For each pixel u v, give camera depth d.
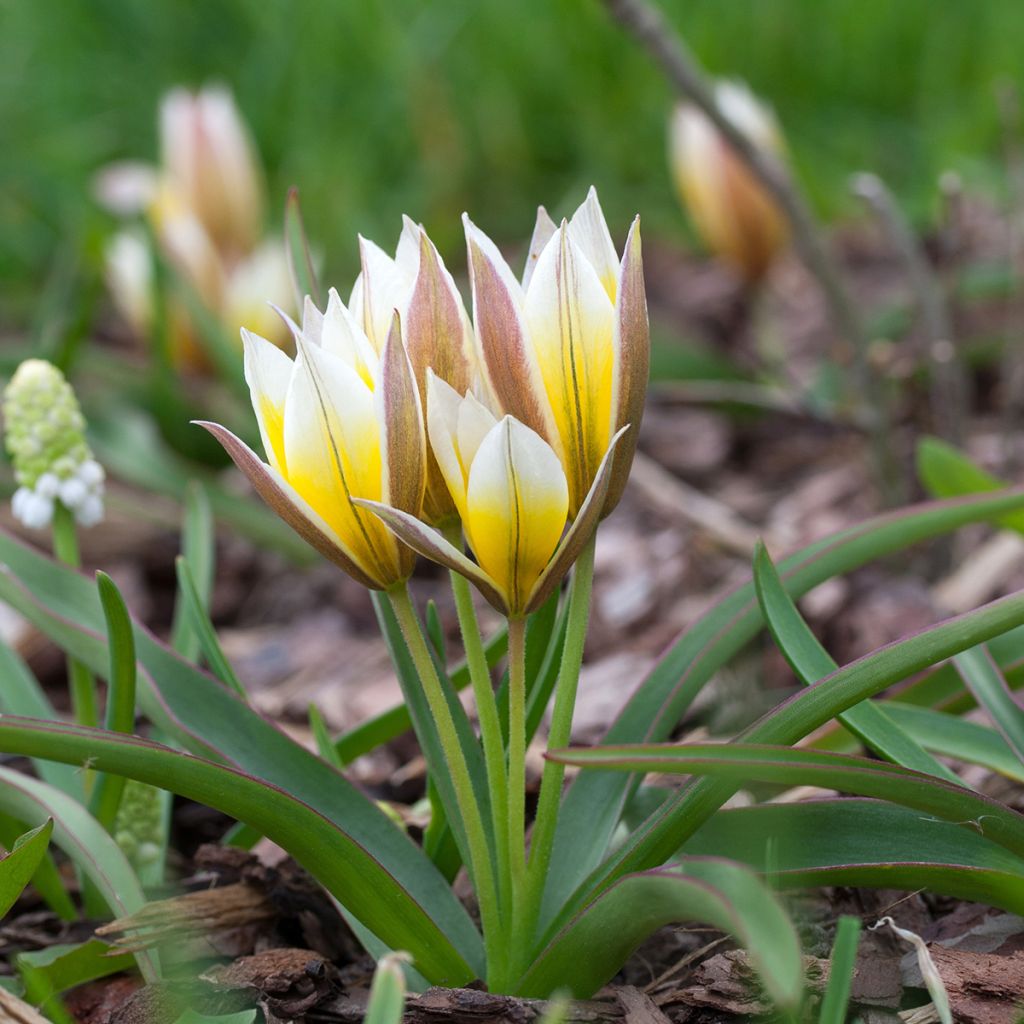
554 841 0.51
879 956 0.51
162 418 1.00
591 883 0.49
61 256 1.44
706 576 0.85
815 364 1.11
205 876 0.55
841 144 1.50
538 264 0.45
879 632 0.73
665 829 0.48
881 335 1.03
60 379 0.55
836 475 0.95
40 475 0.55
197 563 0.61
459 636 0.79
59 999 0.52
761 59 1.55
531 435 0.45
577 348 0.45
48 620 0.54
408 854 0.51
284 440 0.46
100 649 0.53
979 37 1.52
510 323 0.45
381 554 0.46
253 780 0.47
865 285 1.22
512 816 0.48
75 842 0.51
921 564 0.80
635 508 0.95
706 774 0.45
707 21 1.53
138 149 1.61
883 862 0.47
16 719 0.46
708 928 0.53
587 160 1.55
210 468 1.04
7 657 0.57
